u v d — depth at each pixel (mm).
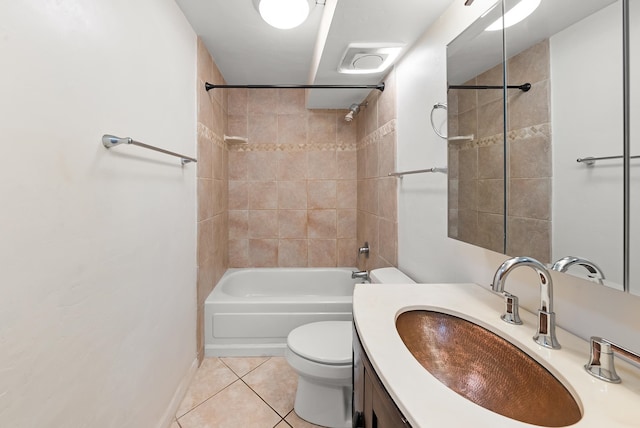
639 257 565
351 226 2846
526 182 848
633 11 565
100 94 859
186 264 1599
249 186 2777
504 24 922
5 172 575
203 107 1880
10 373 590
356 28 1371
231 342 1968
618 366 624
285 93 2771
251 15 1568
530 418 609
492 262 1046
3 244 573
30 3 625
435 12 1256
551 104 758
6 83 575
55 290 698
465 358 823
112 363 928
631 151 571
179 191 1492
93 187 831
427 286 1129
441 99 1299
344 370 1314
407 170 1636
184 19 1558
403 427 515
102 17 868
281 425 1385
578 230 688
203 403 1520
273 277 2725
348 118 2496
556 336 744
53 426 694
